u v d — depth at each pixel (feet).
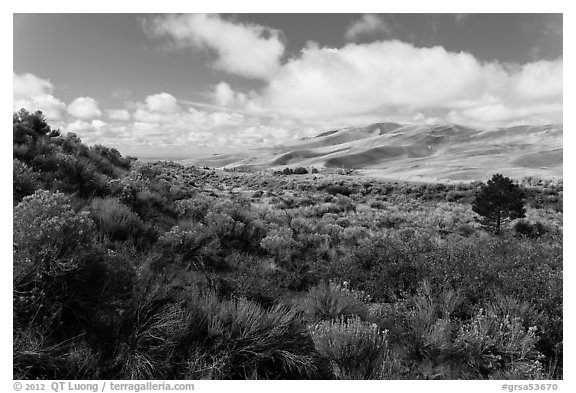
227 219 27.20
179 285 15.39
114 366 10.72
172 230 20.77
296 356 12.26
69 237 12.54
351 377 11.98
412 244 25.59
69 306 11.62
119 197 24.99
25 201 14.14
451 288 18.24
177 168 153.79
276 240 26.07
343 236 34.96
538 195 92.48
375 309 17.12
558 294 16.63
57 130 35.42
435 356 13.84
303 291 20.12
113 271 13.01
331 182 123.95
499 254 25.38
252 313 13.35
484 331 14.10
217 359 11.58
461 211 74.28
